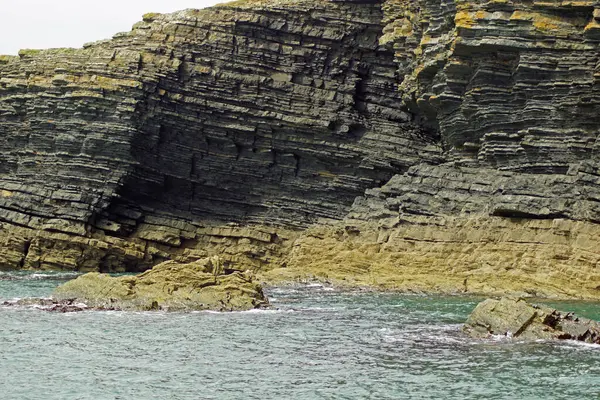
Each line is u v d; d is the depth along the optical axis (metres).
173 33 70.94
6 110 71.75
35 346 32.59
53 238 66.31
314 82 71.50
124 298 42.53
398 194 64.25
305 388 27.09
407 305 45.84
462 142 64.88
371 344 33.84
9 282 56.44
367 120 71.12
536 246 52.69
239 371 29.22
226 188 70.81
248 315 41.12
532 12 58.56
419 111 70.69
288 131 70.25
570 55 57.56
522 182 56.62
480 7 60.19
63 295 43.41
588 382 27.73
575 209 53.03
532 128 58.78
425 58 65.75
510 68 60.31
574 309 43.91
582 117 56.97
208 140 70.75
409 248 57.75
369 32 72.50
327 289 54.00
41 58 72.19
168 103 69.38
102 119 68.56
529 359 30.98
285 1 72.38
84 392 26.39
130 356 31.19
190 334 35.50
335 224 66.25
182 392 26.53
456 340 34.69
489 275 52.81
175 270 44.41
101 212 67.94
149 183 69.38
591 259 50.00
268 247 67.94
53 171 68.94
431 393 26.56
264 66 71.06
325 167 70.31
